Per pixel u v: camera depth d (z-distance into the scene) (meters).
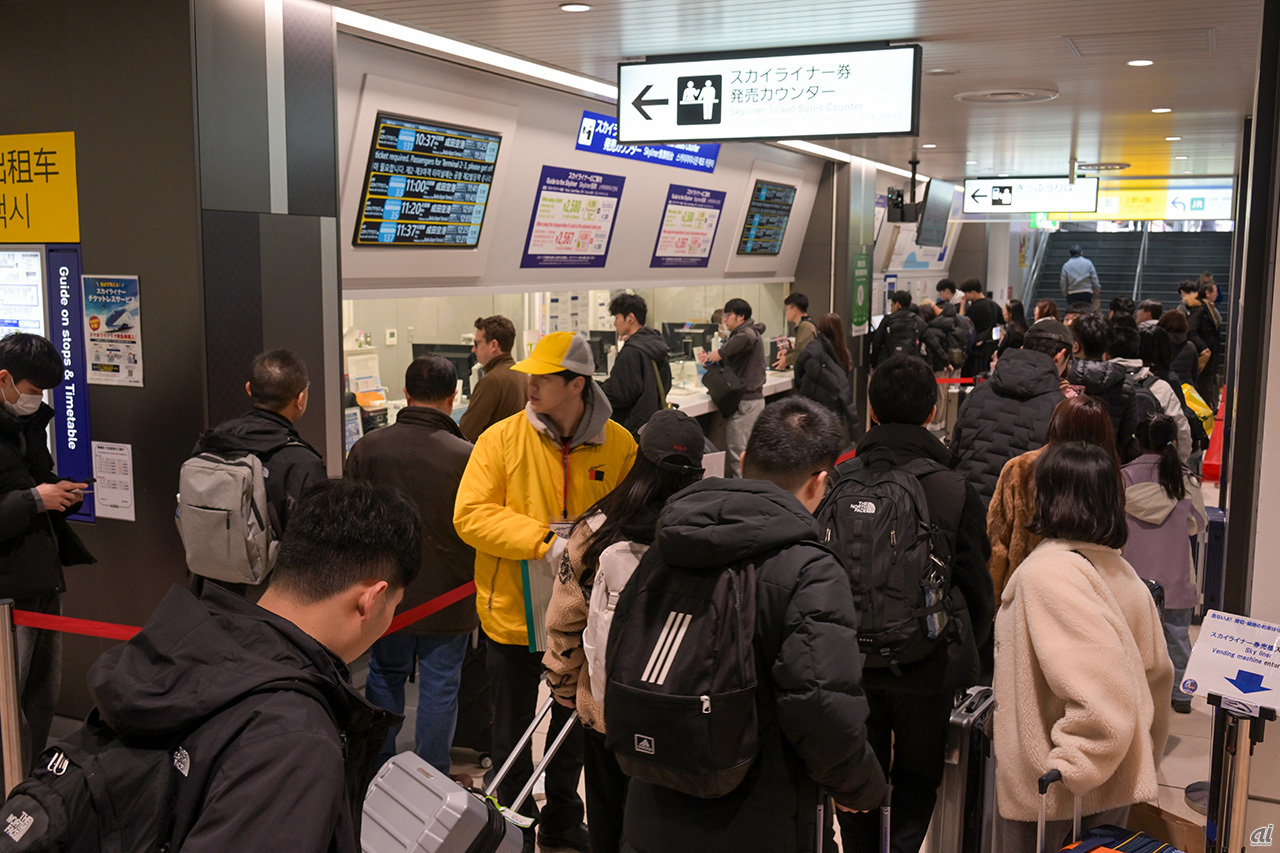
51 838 1.27
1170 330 8.63
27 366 3.50
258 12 4.32
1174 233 23.55
